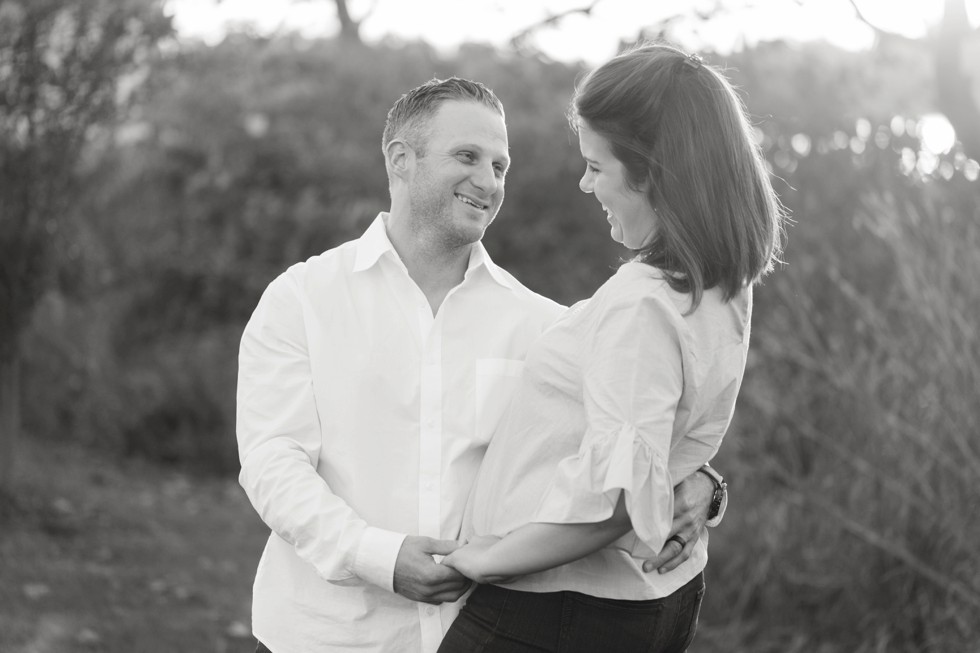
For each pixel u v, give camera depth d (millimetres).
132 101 7902
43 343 9758
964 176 6133
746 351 2383
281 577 2670
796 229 6848
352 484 2633
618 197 2354
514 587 2352
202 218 11562
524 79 11922
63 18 7324
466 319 2756
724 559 5988
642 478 2119
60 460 9258
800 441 6000
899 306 5727
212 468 10508
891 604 5184
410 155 2740
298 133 11875
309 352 2691
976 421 5070
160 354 11039
